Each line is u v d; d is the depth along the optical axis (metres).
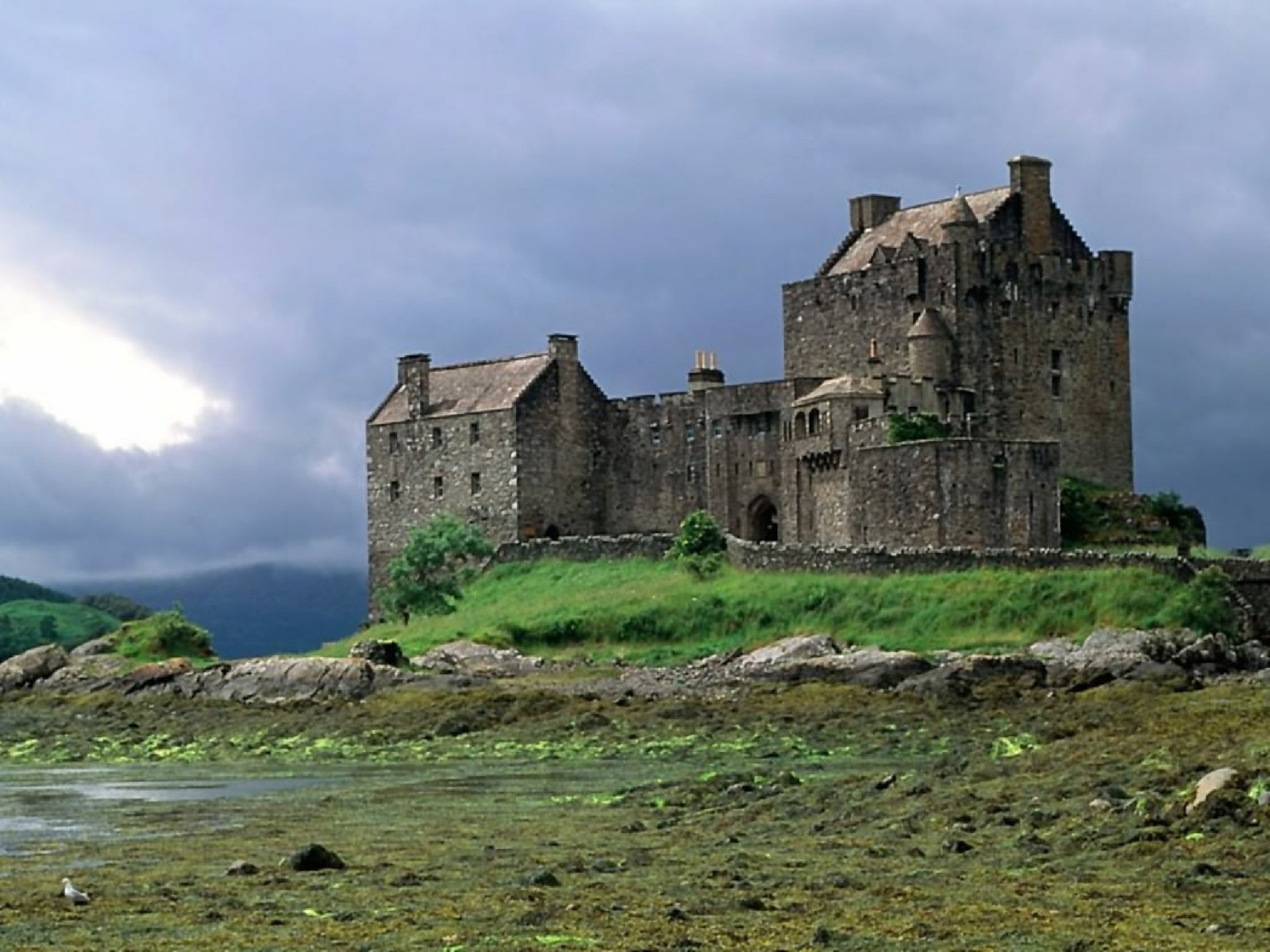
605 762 100.81
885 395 168.62
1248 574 136.25
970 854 62.28
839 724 108.00
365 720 122.62
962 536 153.75
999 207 176.38
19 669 151.50
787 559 154.88
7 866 65.25
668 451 191.25
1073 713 101.62
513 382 194.75
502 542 188.50
